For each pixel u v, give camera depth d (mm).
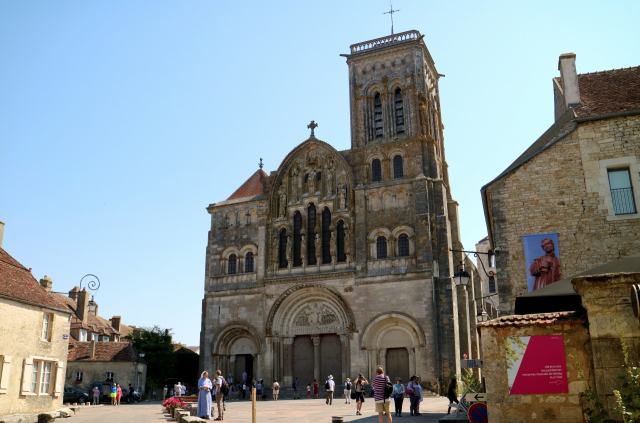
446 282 59500
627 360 16141
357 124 69625
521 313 22500
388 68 70375
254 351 66812
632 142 30656
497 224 31828
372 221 63719
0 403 34344
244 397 63844
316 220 66625
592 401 16750
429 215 61406
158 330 82688
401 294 59688
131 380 73125
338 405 46500
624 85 33781
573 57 33750
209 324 68750
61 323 41844
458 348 58875
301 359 64375
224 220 72500
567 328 17891
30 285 40281
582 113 32094
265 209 69812
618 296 17188
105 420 35438
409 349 58625
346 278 62438
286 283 65250
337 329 62719
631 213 29984
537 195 31531
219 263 71062
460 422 23141
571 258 30250
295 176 69688
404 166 65000
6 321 35469
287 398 61406
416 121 66938
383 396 25375
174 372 82250
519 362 18016
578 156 31375
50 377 40562
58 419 37062
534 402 17688
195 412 35562
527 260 30797
